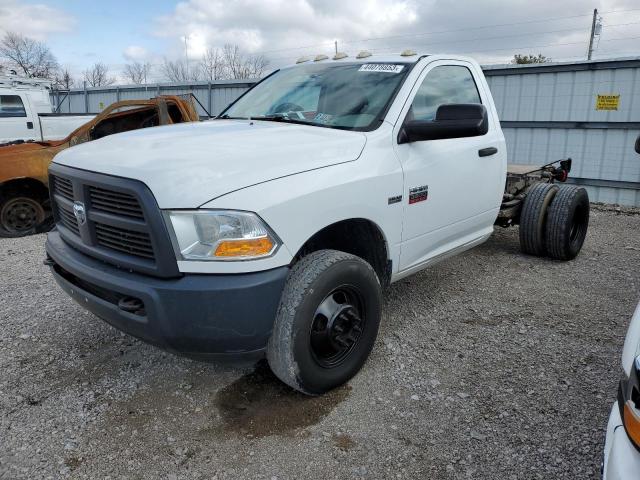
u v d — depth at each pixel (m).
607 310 4.25
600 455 2.50
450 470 2.42
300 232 2.63
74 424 2.76
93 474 2.40
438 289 4.70
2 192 7.15
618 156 9.70
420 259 3.71
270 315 2.53
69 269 2.82
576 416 2.80
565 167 6.88
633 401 1.51
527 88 10.44
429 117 3.70
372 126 3.31
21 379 3.18
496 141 4.38
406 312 4.17
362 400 2.96
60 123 13.02
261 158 2.67
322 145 2.96
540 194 5.50
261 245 2.46
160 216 2.37
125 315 2.55
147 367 3.32
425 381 3.15
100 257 2.70
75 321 3.99
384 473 2.41
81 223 2.79
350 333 2.96
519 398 2.97
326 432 2.69
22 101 12.61
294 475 2.40
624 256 5.88
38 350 3.54
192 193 2.38
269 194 2.52
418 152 3.47
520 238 5.62
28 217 7.35
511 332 3.82
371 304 3.07
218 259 2.39
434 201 3.63
